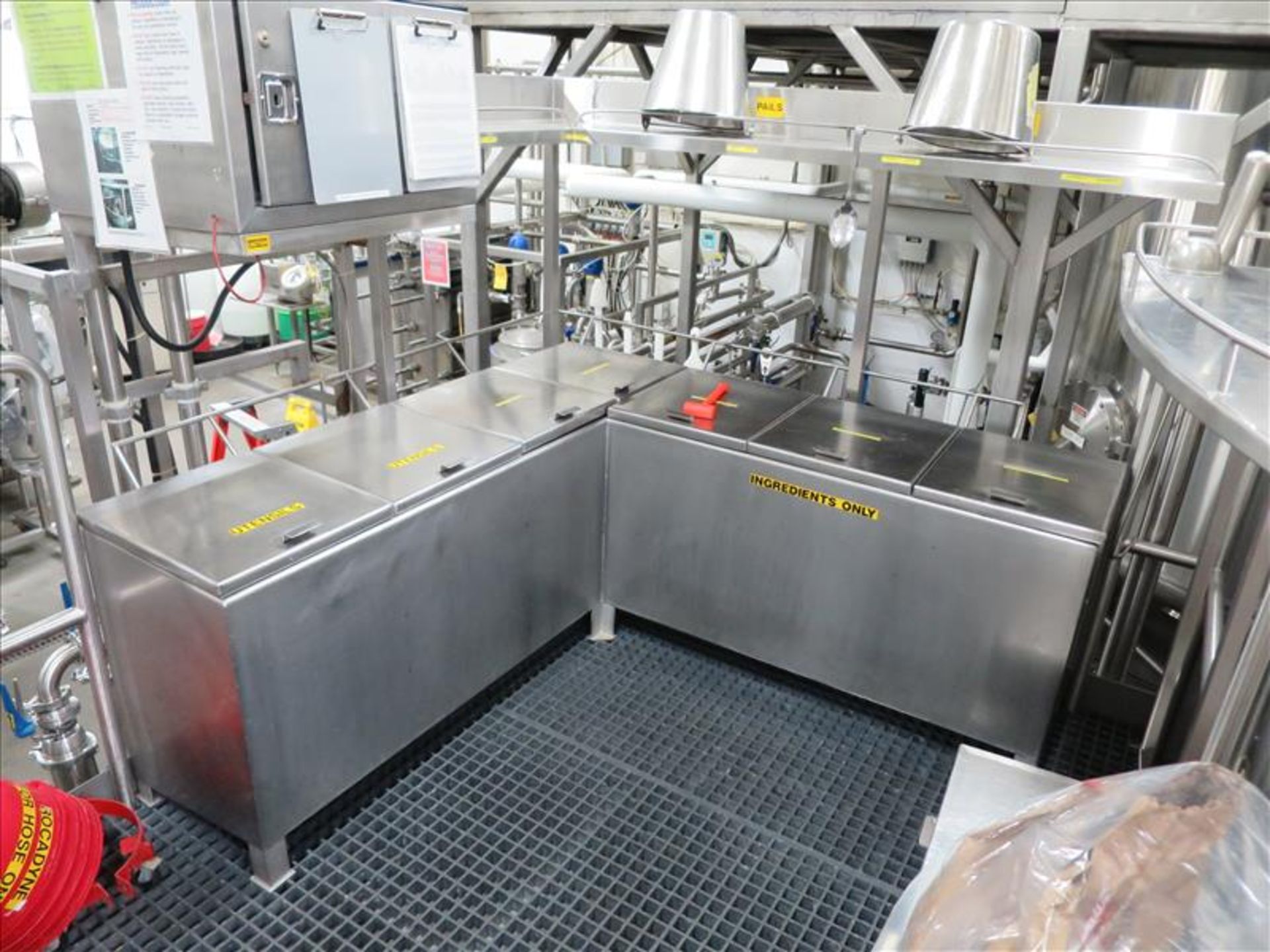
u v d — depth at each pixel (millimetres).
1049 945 846
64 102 1605
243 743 1583
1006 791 1382
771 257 5027
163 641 1618
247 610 1511
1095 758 2160
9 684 2668
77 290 1745
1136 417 2580
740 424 2270
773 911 1725
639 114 2582
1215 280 1513
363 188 1665
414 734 1975
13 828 1418
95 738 1866
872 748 2174
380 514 1734
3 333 3027
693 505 2289
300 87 1507
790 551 2180
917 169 1998
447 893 1735
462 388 2443
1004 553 1895
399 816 1918
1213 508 1742
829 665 2227
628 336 4477
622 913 1708
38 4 1543
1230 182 2297
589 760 2100
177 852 1811
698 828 1915
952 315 4977
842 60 3943
